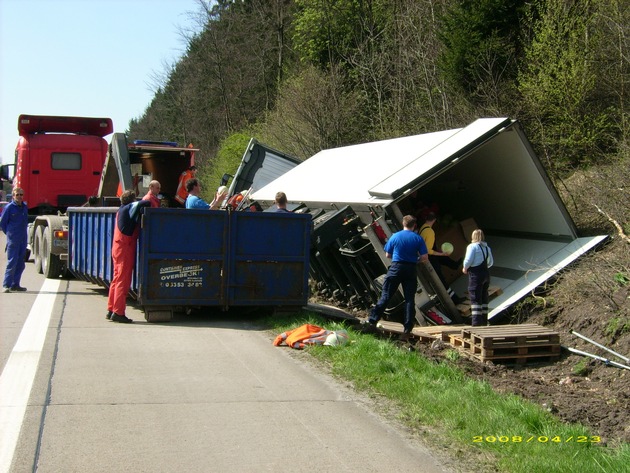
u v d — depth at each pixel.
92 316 10.82
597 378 8.37
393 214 10.84
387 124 25.27
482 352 8.96
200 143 48.84
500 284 11.75
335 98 27.19
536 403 7.21
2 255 21.92
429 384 7.12
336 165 15.63
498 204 13.30
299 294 11.02
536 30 17.11
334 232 11.87
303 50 33.84
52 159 20.28
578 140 15.26
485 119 12.00
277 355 8.42
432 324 11.23
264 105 45.91
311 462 5.15
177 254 10.41
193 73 50.00
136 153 17.31
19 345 8.56
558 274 10.98
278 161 20.22
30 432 5.53
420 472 5.04
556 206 11.75
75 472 4.81
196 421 5.95
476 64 18.77
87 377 7.17
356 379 7.32
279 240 10.92
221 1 47.81
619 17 15.14
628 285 9.70
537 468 5.05
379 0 30.39
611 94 15.69
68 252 14.91
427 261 10.60
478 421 5.99
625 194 11.78
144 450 5.26
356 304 12.63
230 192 19.84
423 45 23.05
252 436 5.64
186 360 8.04
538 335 9.12
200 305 10.56
